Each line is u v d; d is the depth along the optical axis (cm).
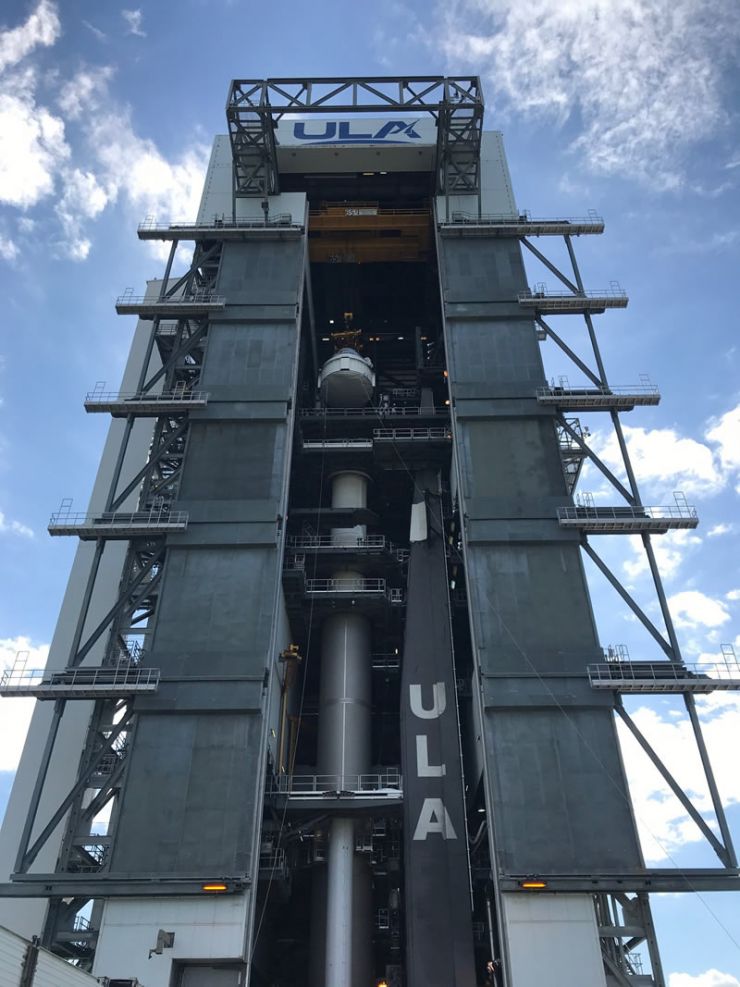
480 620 3969
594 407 4631
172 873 3309
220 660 3828
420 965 3447
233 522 4241
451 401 4688
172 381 4906
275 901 4225
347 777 4238
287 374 4753
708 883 3294
